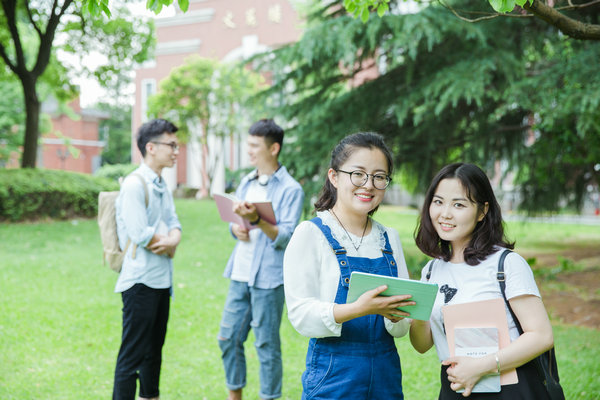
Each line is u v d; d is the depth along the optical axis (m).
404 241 11.90
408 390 3.96
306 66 8.09
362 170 1.99
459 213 2.01
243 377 3.55
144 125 3.30
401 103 7.54
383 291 1.79
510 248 2.06
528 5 2.81
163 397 3.79
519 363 1.83
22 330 5.09
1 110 20.11
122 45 14.19
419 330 2.14
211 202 18.27
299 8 14.43
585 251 11.51
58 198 12.23
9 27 12.65
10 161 23.28
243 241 3.53
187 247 9.95
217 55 25.53
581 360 4.50
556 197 9.60
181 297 6.50
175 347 4.88
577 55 6.64
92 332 5.17
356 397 1.93
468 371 1.86
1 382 3.90
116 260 3.18
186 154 27.53
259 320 3.39
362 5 3.31
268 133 3.50
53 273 7.48
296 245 2.01
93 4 2.60
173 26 26.17
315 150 8.24
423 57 7.79
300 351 4.84
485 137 8.49
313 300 1.95
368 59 8.35
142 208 3.10
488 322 1.89
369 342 1.98
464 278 2.00
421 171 8.99
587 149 7.71
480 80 6.72
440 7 7.16
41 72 13.27
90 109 37.75
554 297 7.05
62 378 4.04
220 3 25.38
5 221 11.49
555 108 6.46
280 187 3.51
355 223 2.10
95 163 36.06
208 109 21.94
